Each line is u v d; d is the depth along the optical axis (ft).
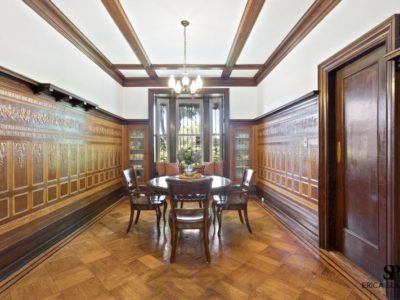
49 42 8.83
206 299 5.86
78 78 10.99
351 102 7.47
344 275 6.80
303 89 9.99
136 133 17.49
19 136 7.52
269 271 7.11
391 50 5.55
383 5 5.87
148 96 17.30
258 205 14.76
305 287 6.30
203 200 7.84
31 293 6.09
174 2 8.39
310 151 9.61
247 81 17.35
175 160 19.97
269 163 14.80
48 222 8.73
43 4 8.14
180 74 16.28
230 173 17.43
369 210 6.73
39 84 7.93
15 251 7.18
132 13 9.04
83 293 6.11
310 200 9.63
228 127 17.42
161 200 10.60
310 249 8.54
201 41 11.43
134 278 6.79
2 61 6.77
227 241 9.32
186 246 8.95
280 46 11.71
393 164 5.58
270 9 8.68
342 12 7.41
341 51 7.34
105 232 10.36
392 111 5.56
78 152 11.16
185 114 20.44
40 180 8.47
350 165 7.56
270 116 14.55
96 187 13.03
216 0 8.32
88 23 9.62
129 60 13.64
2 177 6.88
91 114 12.50
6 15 6.87
